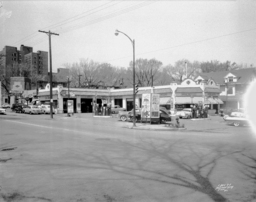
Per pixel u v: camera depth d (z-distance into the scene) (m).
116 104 58.12
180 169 7.11
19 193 5.23
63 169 7.12
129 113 28.69
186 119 35.09
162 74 68.00
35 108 43.59
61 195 5.10
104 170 7.00
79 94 52.78
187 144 11.96
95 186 5.63
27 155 9.14
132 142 12.51
